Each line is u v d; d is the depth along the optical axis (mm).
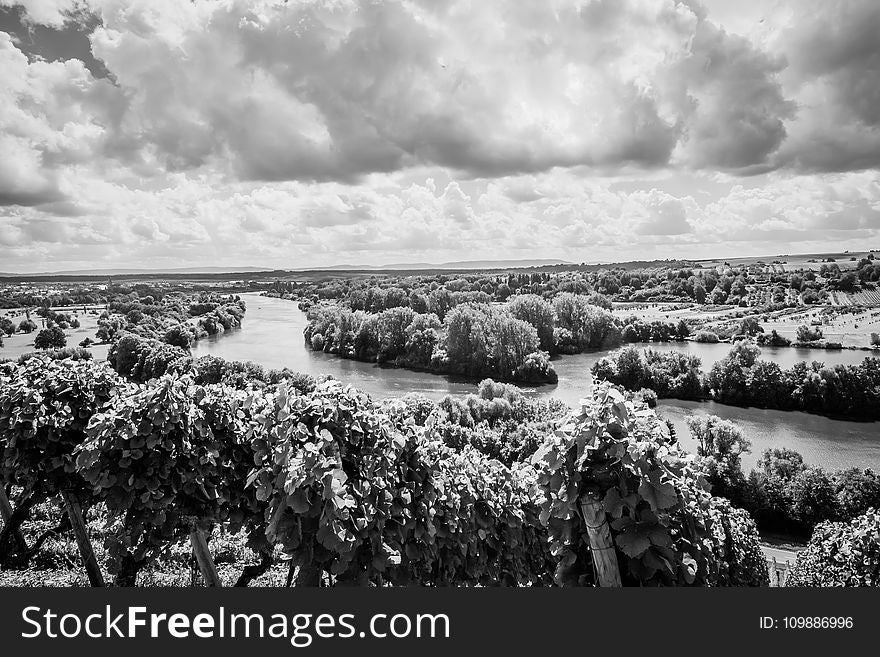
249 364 68875
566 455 5863
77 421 10469
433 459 10031
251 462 9805
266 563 10344
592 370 71375
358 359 98125
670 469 5746
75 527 10500
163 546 9133
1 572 11203
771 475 38406
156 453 8711
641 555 5680
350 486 8000
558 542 6238
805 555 17281
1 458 10625
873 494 34719
